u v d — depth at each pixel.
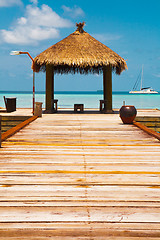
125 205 3.27
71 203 3.32
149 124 13.16
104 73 16.06
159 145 6.97
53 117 13.52
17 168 4.82
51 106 15.79
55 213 3.05
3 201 3.38
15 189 3.79
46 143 7.12
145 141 7.50
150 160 5.45
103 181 4.15
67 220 2.89
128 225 2.80
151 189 3.82
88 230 2.71
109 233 2.67
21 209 3.15
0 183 4.04
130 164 5.14
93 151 6.27
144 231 2.70
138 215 3.01
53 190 3.76
